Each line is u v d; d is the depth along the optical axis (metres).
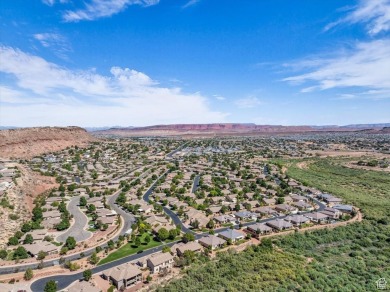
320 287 83.06
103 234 124.38
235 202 172.25
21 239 116.56
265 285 82.81
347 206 162.75
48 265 98.06
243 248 113.00
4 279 88.25
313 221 145.12
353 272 94.88
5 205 129.25
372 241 122.00
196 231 129.50
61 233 125.31
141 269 95.62
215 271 91.56
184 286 82.62
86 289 80.25
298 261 100.56
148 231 127.94
